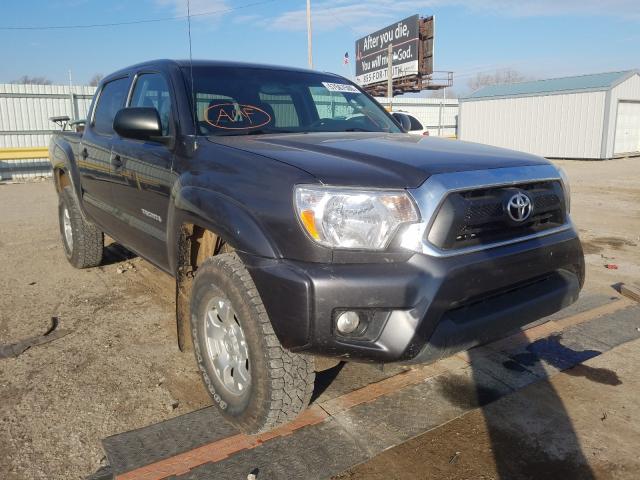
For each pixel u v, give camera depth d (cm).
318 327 219
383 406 298
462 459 255
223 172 269
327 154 259
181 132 319
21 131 1722
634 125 2372
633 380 326
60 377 333
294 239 226
